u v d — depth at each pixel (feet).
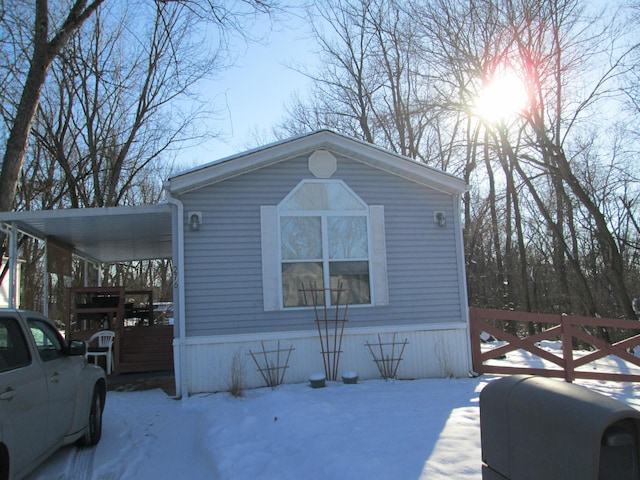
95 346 35.35
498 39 51.85
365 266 31.58
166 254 51.96
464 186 32.89
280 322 29.94
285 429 18.29
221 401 25.71
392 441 16.15
